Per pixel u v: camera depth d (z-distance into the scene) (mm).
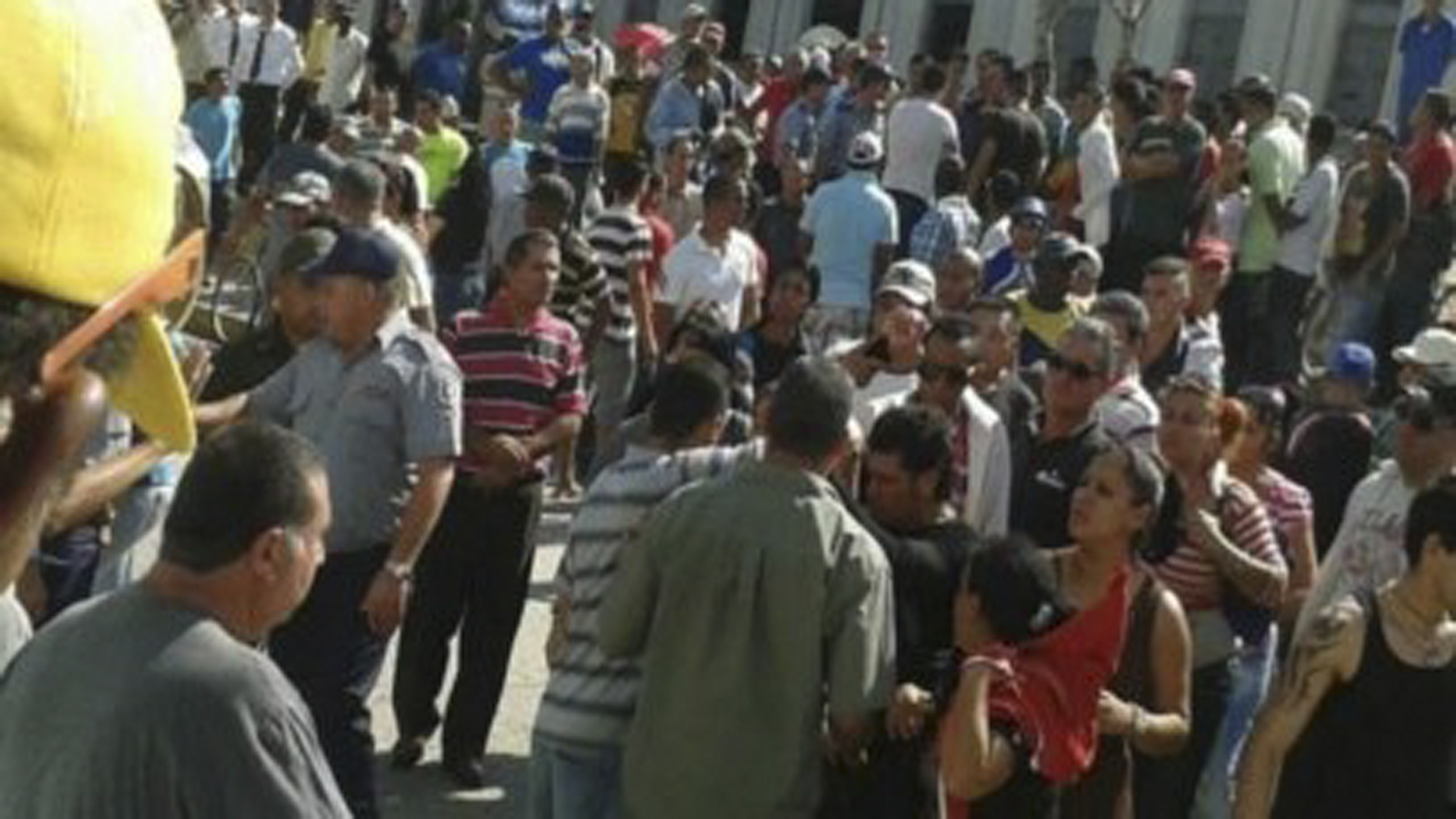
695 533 5156
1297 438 8820
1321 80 28328
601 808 5867
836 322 12688
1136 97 16812
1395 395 14414
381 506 6371
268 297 10883
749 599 5105
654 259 12172
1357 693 5555
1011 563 5156
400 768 7867
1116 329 7777
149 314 1457
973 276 10266
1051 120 18609
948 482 5836
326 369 6387
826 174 17766
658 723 5180
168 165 1377
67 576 5570
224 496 3119
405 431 6363
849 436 5277
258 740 2900
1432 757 5566
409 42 30766
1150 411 7645
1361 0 28250
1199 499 6738
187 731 2881
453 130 17000
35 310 1320
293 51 20500
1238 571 6672
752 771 5094
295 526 3172
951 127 15430
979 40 31219
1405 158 16094
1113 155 15023
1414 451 6789
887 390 7691
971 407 6988
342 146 15359
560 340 7750
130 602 3057
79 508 2984
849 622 5113
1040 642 5121
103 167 1312
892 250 12742
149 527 5691
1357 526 6887
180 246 1511
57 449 1421
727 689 5102
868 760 5355
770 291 11289
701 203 13188
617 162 17641
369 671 6418
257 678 2941
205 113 17891
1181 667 5781
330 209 9047
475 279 13617
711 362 6113
